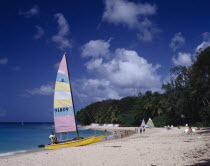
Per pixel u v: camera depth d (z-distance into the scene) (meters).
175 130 51.78
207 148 17.92
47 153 19.48
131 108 109.44
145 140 28.61
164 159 14.16
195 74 37.94
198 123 66.00
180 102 69.88
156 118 80.31
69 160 15.59
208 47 35.81
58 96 26.42
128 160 14.46
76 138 25.98
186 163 12.44
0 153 26.72
